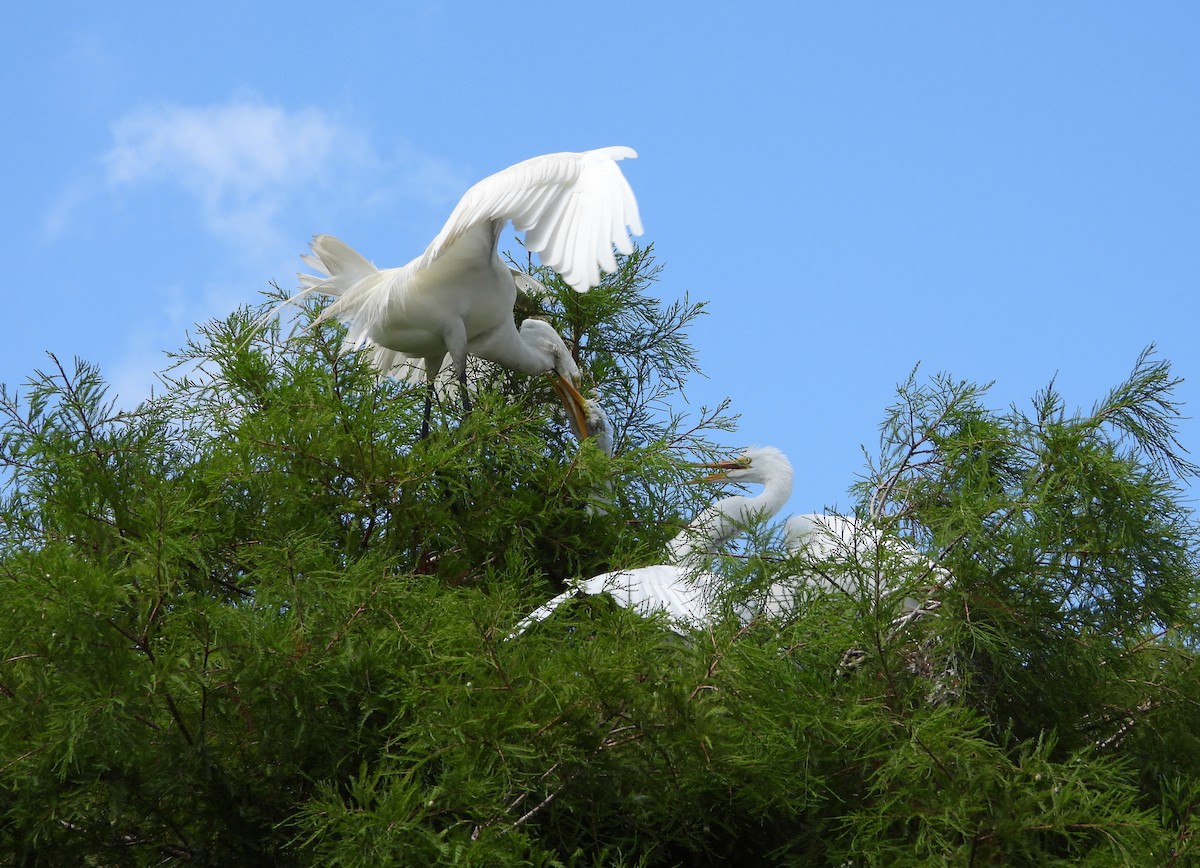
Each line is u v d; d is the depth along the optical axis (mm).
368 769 10258
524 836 8695
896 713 9766
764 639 10609
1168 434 11844
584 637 10297
